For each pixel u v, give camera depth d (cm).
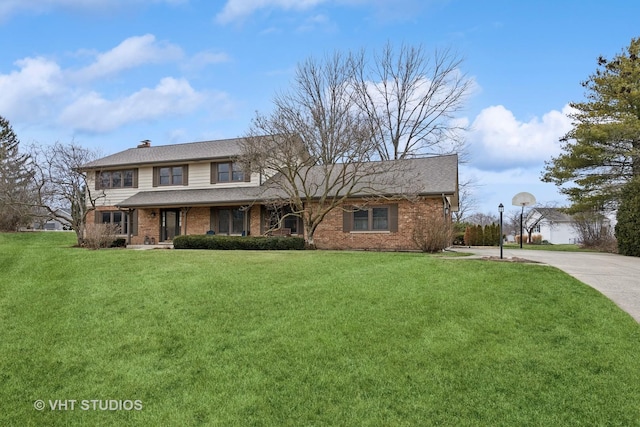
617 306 652
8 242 1889
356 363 470
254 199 1852
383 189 1689
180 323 593
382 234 1711
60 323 605
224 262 1044
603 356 476
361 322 582
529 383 425
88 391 434
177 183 2267
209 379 446
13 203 2097
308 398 408
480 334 542
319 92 2628
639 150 2066
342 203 1712
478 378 436
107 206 2377
